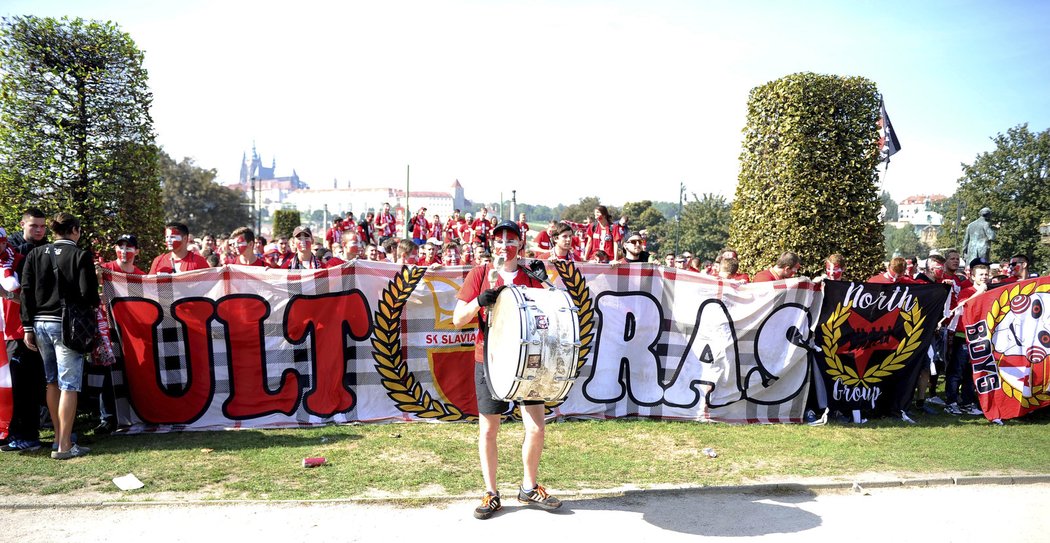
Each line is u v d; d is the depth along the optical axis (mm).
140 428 7129
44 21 10578
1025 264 10359
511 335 4660
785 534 4746
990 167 41875
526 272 5199
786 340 8172
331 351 7535
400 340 7676
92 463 5941
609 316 8070
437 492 5367
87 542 4348
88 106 10820
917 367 8336
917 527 4918
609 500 5316
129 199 11086
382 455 6316
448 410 7699
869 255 13469
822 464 6352
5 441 6281
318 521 4762
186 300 7273
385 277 7664
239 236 8711
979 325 8430
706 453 6605
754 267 13938
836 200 13281
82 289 6047
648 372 8148
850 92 13281
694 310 8141
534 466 5129
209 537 4461
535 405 5035
